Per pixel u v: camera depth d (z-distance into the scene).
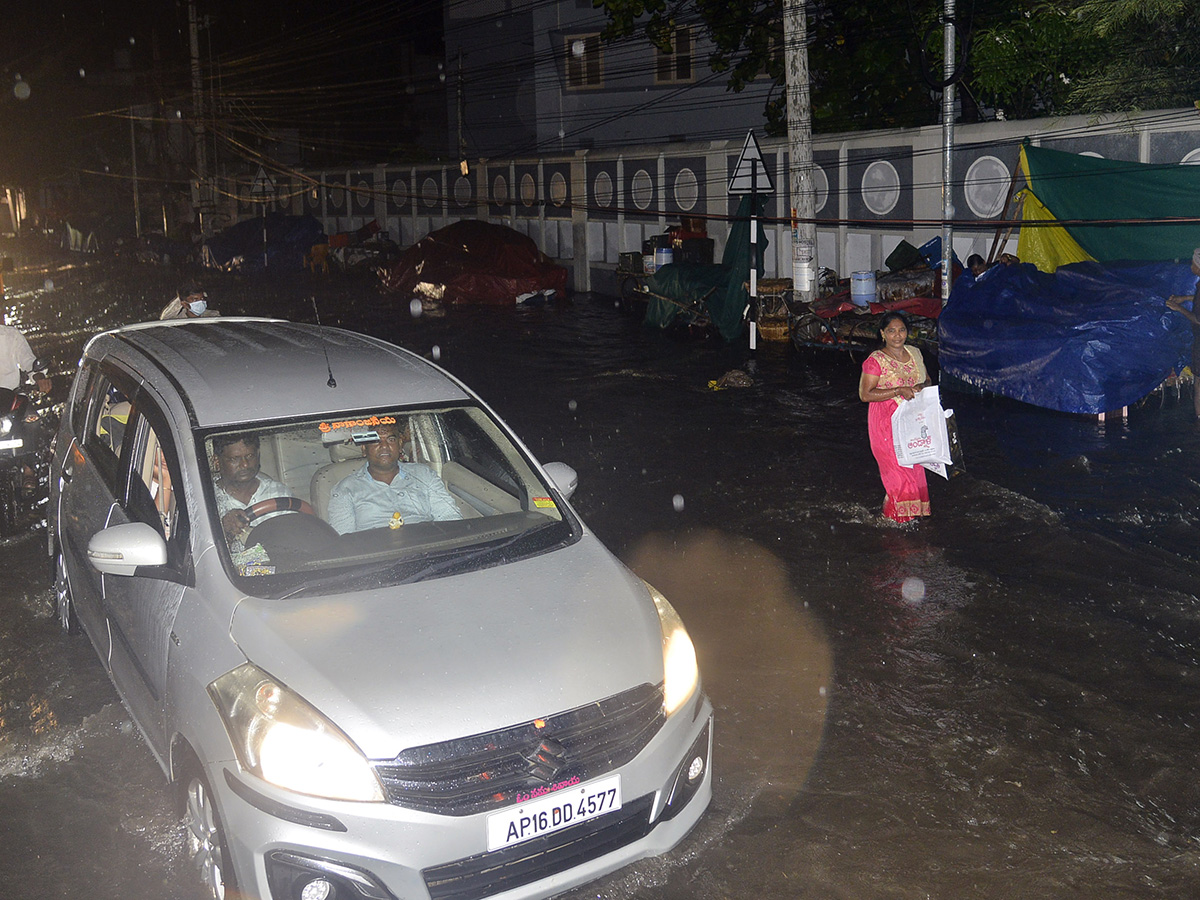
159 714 3.75
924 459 7.32
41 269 35.62
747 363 14.30
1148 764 4.36
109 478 4.82
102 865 3.74
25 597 6.24
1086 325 10.14
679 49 30.16
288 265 32.03
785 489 8.43
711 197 20.34
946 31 13.69
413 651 3.30
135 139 48.22
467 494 4.48
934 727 4.68
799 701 4.95
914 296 14.13
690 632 5.79
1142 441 9.41
